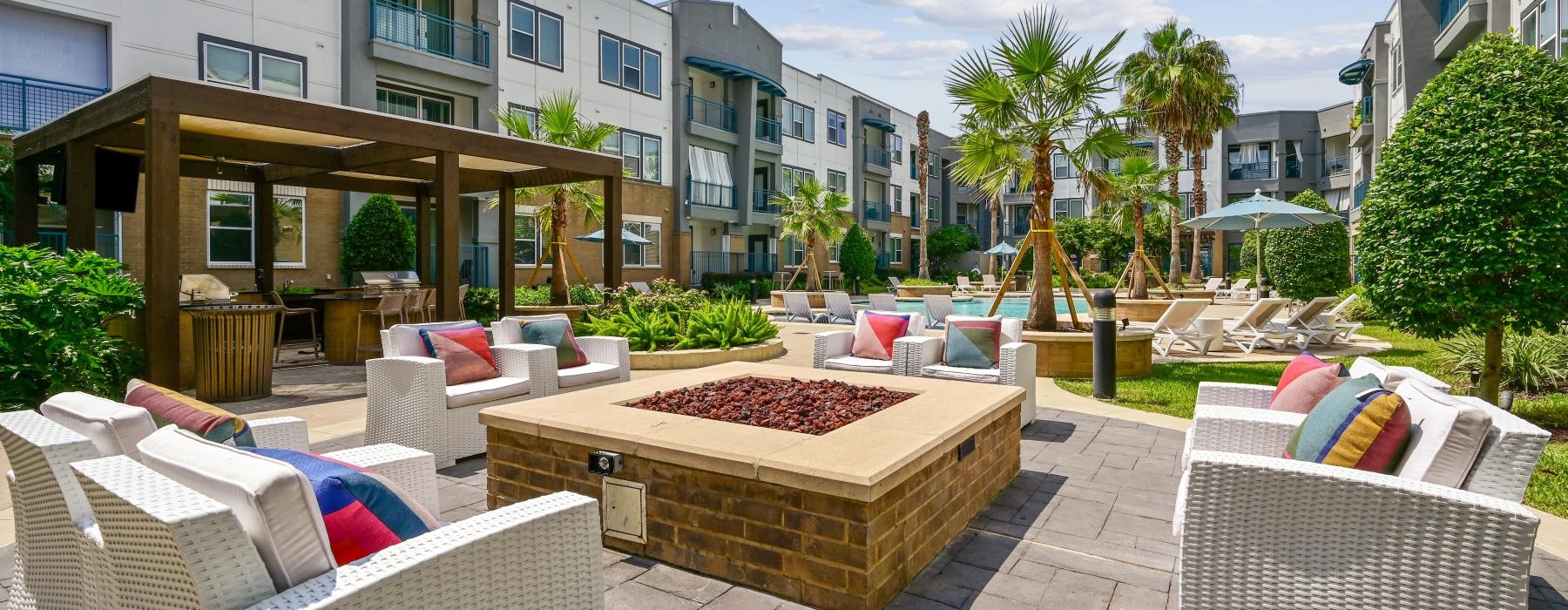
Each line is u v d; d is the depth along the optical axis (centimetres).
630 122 2358
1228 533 227
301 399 716
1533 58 544
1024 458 499
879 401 422
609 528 338
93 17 1279
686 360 938
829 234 2233
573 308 1304
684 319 1046
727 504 304
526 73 2033
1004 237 4531
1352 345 1139
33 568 224
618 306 1080
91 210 832
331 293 1260
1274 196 3847
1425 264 565
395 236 1511
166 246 675
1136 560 327
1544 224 523
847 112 3450
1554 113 528
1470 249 545
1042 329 924
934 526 330
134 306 663
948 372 617
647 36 2414
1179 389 768
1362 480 212
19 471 217
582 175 1145
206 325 693
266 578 153
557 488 359
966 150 942
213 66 1422
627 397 421
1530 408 622
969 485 372
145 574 158
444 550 171
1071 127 916
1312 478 217
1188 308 1080
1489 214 541
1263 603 223
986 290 2858
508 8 1981
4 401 578
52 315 598
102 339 643
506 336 609
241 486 157
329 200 1597
